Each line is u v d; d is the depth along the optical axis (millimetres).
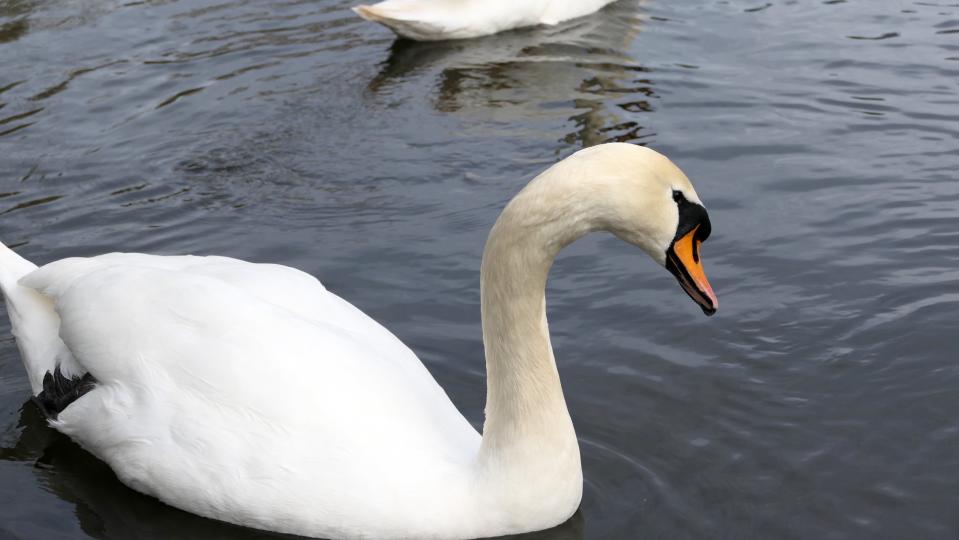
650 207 4242
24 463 5344
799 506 5051
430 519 4715
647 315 6598
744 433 5570
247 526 4863
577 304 6734
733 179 8203
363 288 6887
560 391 4734
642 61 10523
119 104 9539
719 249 7289
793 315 6555
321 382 4844
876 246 7250
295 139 9023
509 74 10359
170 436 4863
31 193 8102
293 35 11148
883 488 5164
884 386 5906
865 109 9289
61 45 10672
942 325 6383
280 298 5238
